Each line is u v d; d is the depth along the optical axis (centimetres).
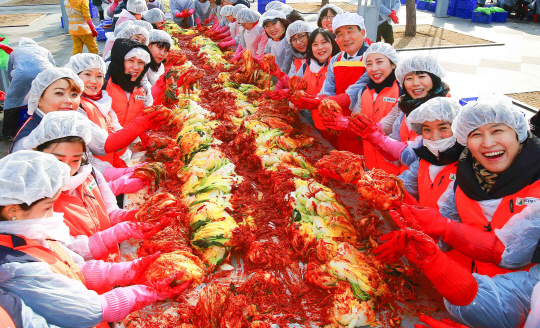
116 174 404
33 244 219
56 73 340
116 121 470
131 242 374
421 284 330
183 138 498
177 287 287
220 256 346
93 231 300
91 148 397
